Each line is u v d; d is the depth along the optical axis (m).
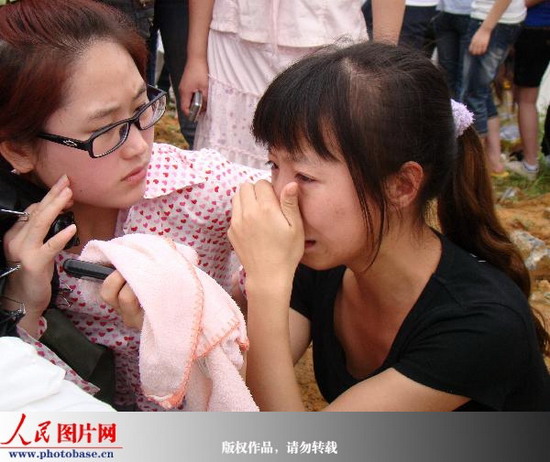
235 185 1.69
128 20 1.49
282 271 1.50
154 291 1.24
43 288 1.40
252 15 2.59
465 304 1.54
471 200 1.75
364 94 1.38
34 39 1.30
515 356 1.56
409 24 4.80
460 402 1.60
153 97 1.53
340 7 2.56
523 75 4.95
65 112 1.34
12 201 1.41
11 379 1.09
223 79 2.78
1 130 1.37
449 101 1.52
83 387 1.50
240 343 1.29
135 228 1.65
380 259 1.58
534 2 4.76
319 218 1.46
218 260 1.79
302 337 1.89
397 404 1.55
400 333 1.61
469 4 4.64
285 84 1.43
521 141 5.21
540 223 4.27
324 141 1.39
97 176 1.43
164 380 1.27
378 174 1.41
